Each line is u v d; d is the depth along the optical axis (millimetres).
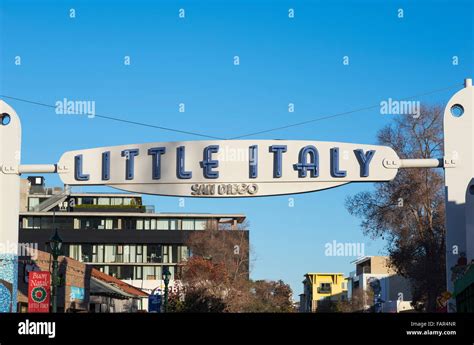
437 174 48625
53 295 31969
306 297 145125
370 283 111750
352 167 24469
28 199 121812
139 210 116688
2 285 25281
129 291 71500
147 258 111000
